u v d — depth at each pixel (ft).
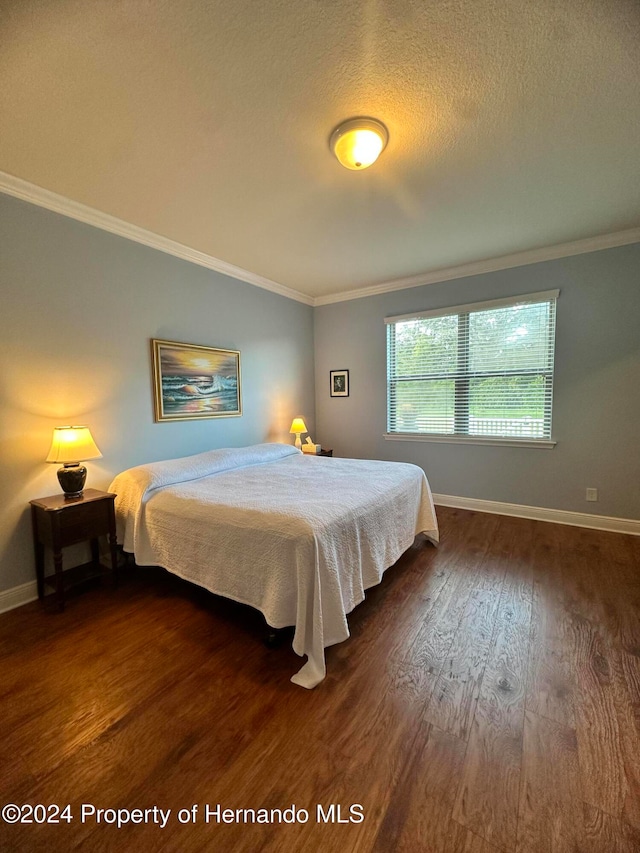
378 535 7.07
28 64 4.44
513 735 4.27
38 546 7.34
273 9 3.91
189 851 3.25
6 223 7.00
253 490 7.55
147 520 7.54
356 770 3.91
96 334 8.52
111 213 8.33
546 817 3.43
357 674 5.28
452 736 4.27
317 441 16.01
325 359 15.55
